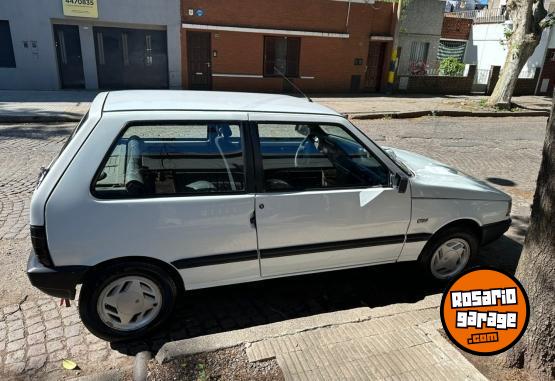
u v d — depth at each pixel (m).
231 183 3.14
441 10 20.98
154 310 3.12
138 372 2.55
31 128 10.30
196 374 2.54
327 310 3.62
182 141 3.12
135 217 2.89
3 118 10.85
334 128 3.58
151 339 3.17
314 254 3.42
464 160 8.77
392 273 4.22
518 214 5.89
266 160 3.37
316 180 3.52
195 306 3.61
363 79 19.64
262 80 17.94
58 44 15.49
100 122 2.90
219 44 16.89
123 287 3.01
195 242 3.05
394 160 3.75
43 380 2.73
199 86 17.28
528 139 11.28
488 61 24.19
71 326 3.27
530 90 22.34
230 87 17.61
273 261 3.33
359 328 3.01
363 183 3.58
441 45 25.06
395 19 18.97
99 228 2.83
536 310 2.44
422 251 3.85
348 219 3.41
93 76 16.03
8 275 3.91
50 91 15.55
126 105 3.09
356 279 4.11
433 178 3.81
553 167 2.32
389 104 15.95
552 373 2.44
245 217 3.13
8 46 15.13
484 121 14.05
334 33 18.23
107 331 3.04
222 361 2.64
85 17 15.11
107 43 15.85
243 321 3.44
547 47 21.56
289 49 18.05
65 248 2.79
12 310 3.43
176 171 3.10
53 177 2.79
